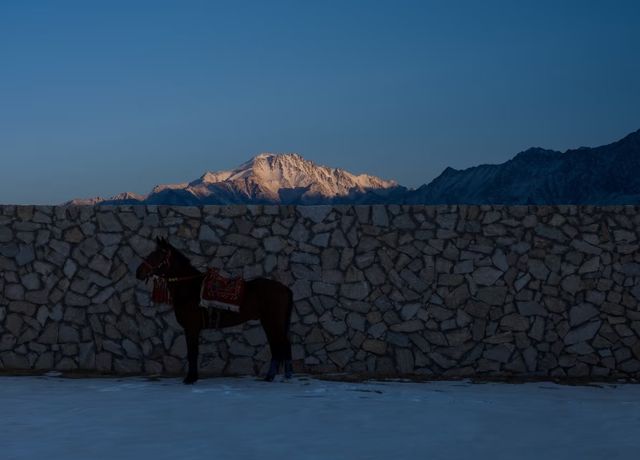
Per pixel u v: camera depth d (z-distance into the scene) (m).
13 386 11.60
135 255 14.45
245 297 12.42
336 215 14.56
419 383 13.09
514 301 14.41
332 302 14.38
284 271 14.45
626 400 11.12
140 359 14.23
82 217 14.53
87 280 14.41
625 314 14.38
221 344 14.21
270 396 10.45
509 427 8.34
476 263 14.45
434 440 7.57
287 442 7.35
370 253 14.48
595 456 6.96
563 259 14.48
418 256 14.47
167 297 12.41
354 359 14.30
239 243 14.51
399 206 14.57
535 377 14.14
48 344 14.30
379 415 8.91
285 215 14.56
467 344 14.31
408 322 14.35
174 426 8.09
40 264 14.44
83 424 8.17
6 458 6.64
